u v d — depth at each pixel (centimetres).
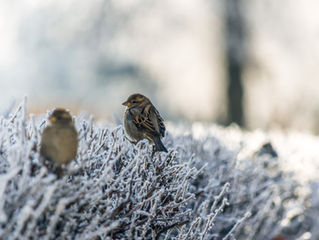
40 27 3688
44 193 401
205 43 3244
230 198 770
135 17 3406
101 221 475
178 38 3406
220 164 808
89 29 3506
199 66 3453
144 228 500
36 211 380
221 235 745
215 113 3447
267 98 3275
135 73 3669
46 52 3806
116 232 496
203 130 969
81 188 439
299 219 930
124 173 505
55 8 3619
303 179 960
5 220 369
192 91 3597
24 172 397
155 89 3734
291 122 3328
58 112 432
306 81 3284
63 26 3584
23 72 4047
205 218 594
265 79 3194
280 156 975
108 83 3759
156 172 547
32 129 498
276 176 920
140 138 651
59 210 398
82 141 488
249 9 3134
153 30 3425
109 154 493
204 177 739
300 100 3309
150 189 525
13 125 509
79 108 2628
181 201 555
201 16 3253
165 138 753
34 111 1415
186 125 957
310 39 3241
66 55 3753
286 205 922
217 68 3284
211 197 720
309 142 1200
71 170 438
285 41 3203
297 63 3269
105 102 3731
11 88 4047
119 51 3600
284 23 3183
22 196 396
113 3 3431
